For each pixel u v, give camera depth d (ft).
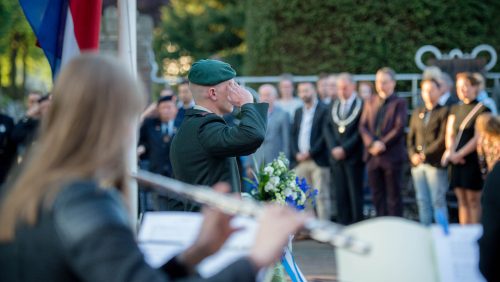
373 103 30.58
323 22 39.78
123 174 7.09
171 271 7.74
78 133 6.75
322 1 39.65
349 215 31.32
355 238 6.73
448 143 27.84
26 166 6.95
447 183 28.58
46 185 6.66
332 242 6.74
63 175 6.66
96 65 6.89
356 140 30.73
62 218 6.48
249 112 15.01
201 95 15.52
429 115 28.66
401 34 39.01
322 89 33.58
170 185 7.39
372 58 39.24
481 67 35.73
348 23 39.40
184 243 9.11
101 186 6.76
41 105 31.86
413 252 7.83
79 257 6.37
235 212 7.12
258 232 6.82
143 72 40.32
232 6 84.07
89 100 6.77
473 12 38.75
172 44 83.76
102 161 6.72
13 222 6.67
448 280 8.85
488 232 10.07
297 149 31.86
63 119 6.76
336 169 31.14
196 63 15.67
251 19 42.96
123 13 15.52
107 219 6.47
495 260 9.92
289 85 34.53
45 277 6.50
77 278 6.56
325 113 31.60
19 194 6.70
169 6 83.35
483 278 9.93
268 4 41.06
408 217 34.22
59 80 6.92
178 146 15.39
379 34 39.17
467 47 38.91
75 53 15.76
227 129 14.98
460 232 9.03
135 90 6.99
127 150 7.03
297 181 18.67
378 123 30.22
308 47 40.19
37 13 15.85
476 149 27.30
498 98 32.22
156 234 9.24
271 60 41.09
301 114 32.07
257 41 42.01
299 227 6.81
